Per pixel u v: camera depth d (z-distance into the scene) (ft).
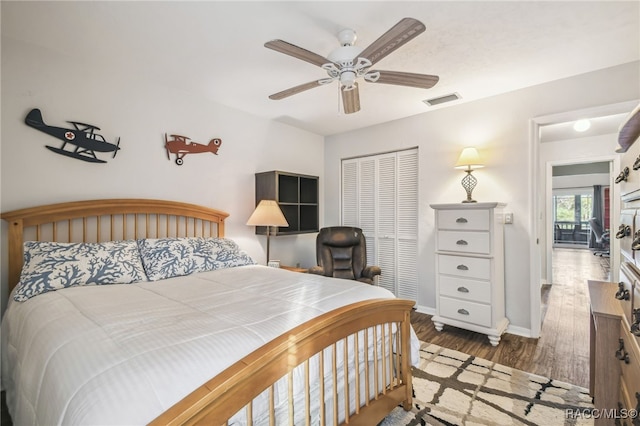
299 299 5.38
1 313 6.54
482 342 9.11
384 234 13.21
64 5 5.61
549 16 5.97
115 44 7.02
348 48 5.58
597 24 6.22
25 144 6.91
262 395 3.44
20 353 4.41
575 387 6.64
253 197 11.80
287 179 13.19
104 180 8.09
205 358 3.29
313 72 8.43
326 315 4.19
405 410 5.87
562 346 8.72
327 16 5.96
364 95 9.93
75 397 2.77
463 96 10.09
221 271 8.00
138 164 8.71
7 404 5.55
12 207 6.75
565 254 27.55
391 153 12.96
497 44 6.98
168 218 9.29
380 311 5.24
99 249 6.90
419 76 6.28
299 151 13.80
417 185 12.10
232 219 11.08
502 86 9.31
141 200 8.61
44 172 7.18
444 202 11.16
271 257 12.43
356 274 11.97
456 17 5.99
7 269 6.65
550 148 15.49
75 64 7.61
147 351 3.30
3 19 6.03
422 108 11.20
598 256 26.05
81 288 5.98
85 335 3.73
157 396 2.76
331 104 10.77
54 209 7.13
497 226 9.20
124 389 2.74
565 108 8.74
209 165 10.42
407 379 5.86
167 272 7.38
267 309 4.80
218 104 10.64
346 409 4.48
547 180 15.76
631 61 7.80
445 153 11.12
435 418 5.67
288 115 11.99
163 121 9.23
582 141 14.46
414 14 5.89
